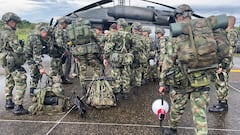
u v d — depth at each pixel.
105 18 9.04
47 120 4.31
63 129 3.93
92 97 4.89
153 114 4.60
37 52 4.93
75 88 6.54
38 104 4.59
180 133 3.74
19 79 4.50
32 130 3.89
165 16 8.14
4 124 4.12
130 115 4.56
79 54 5.20
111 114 4.61
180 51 2.80
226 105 4.71
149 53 6.86
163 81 3.14
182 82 2.98
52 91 4.67
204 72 2.89
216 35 2.88
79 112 4.57
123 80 5.43
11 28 4.42
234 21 3.92
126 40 5.19
